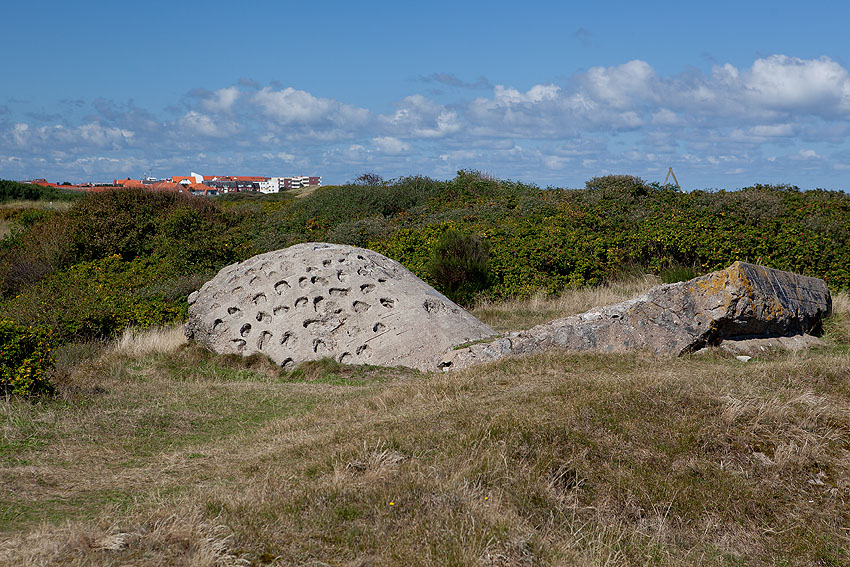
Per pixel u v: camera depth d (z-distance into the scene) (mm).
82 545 4227
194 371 11211
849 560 5316
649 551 5129
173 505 4961
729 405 7051
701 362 10031
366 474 5504
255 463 6293
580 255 16922
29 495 5555
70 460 6562
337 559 4312
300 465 5984
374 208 26281
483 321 14305
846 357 9312
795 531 5562
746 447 6480
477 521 4746
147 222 22094
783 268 15789
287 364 11359
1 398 8266
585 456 6059
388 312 11750
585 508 5488
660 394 7203
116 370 11023
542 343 10578
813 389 7832
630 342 10539
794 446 6465
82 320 13641
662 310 10711
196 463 6602
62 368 10812
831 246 16203
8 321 8594
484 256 16328
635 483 5816
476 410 7031
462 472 5500
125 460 6727
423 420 6895
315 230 23484
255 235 22781
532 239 17875
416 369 10953
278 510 4871
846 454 6488
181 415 8492
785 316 11031
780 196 22094
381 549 4418
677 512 5621
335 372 10945
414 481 5238
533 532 4824
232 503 4973
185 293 16094
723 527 5555
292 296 11953
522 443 6102
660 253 17391
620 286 16266
